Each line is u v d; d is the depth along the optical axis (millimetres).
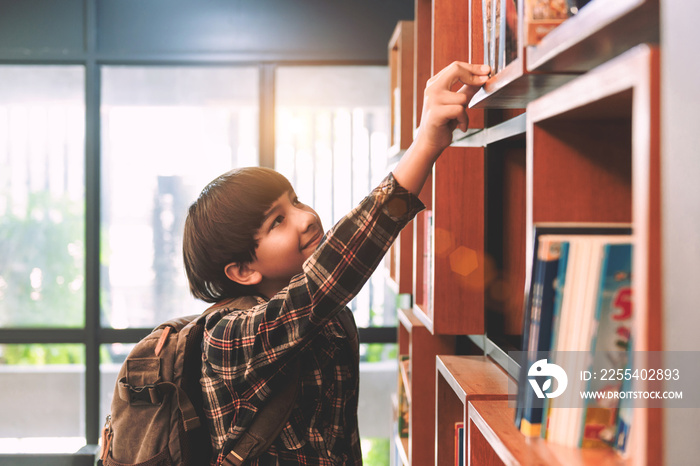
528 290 670
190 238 989
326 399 974
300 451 916
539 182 691
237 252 952
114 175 3379
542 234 660
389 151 2609
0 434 3393
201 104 3389
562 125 690
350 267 786
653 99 429
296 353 858
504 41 815
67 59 3307
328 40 3350
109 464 907
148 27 3326
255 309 872
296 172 3418
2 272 3393
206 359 891
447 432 1312
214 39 3342
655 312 432
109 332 3354
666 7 444
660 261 431
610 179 694
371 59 3354
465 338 1614
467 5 1388
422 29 1845
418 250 1749
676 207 434
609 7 512
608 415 613
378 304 3418
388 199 789
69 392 3398
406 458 1877
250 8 3342
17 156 3389
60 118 3381
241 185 947
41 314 3395
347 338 1014
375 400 3420
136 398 883
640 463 447
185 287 3408
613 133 690
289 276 987
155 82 3377
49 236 3396
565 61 656
